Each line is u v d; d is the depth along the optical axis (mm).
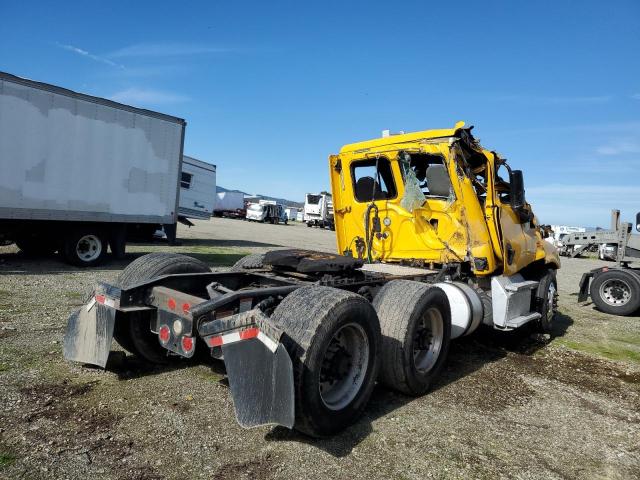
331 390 3369
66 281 8625
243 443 3043
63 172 10617
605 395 4578
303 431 3105
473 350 5945
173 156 12938
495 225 5680
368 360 3480
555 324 8117
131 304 3721
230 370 2895
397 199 6129
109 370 4117
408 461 2988
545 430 3648
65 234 10789
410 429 3459
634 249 10438
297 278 4609
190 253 14570
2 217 9766
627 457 3295
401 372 3879
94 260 11258
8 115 9742
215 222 38594
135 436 3027
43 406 3340
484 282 5824
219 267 11555
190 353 3357
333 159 6742
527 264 6641
